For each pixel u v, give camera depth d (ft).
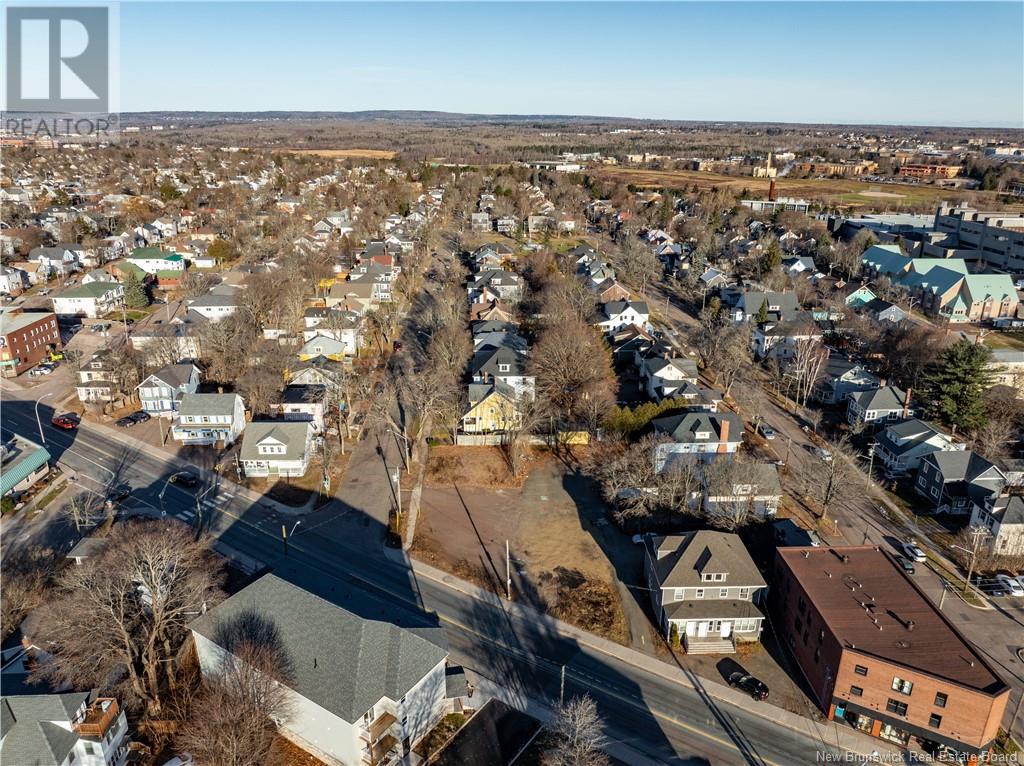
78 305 445.78
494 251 598.75
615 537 231.91
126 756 146.51
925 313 495.00
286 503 248.52
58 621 163.43
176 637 179.52
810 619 174.29
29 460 250.37
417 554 221.05
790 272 577.84
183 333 365.40
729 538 197.16
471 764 147.95
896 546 229.04
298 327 404.36
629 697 167.43
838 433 310.65
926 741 155.74
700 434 266.98
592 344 357.20
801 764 151.12
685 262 614.75
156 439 293.84
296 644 153.07
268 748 147.33
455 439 293.84
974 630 191.01
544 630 189.26
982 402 303.27
